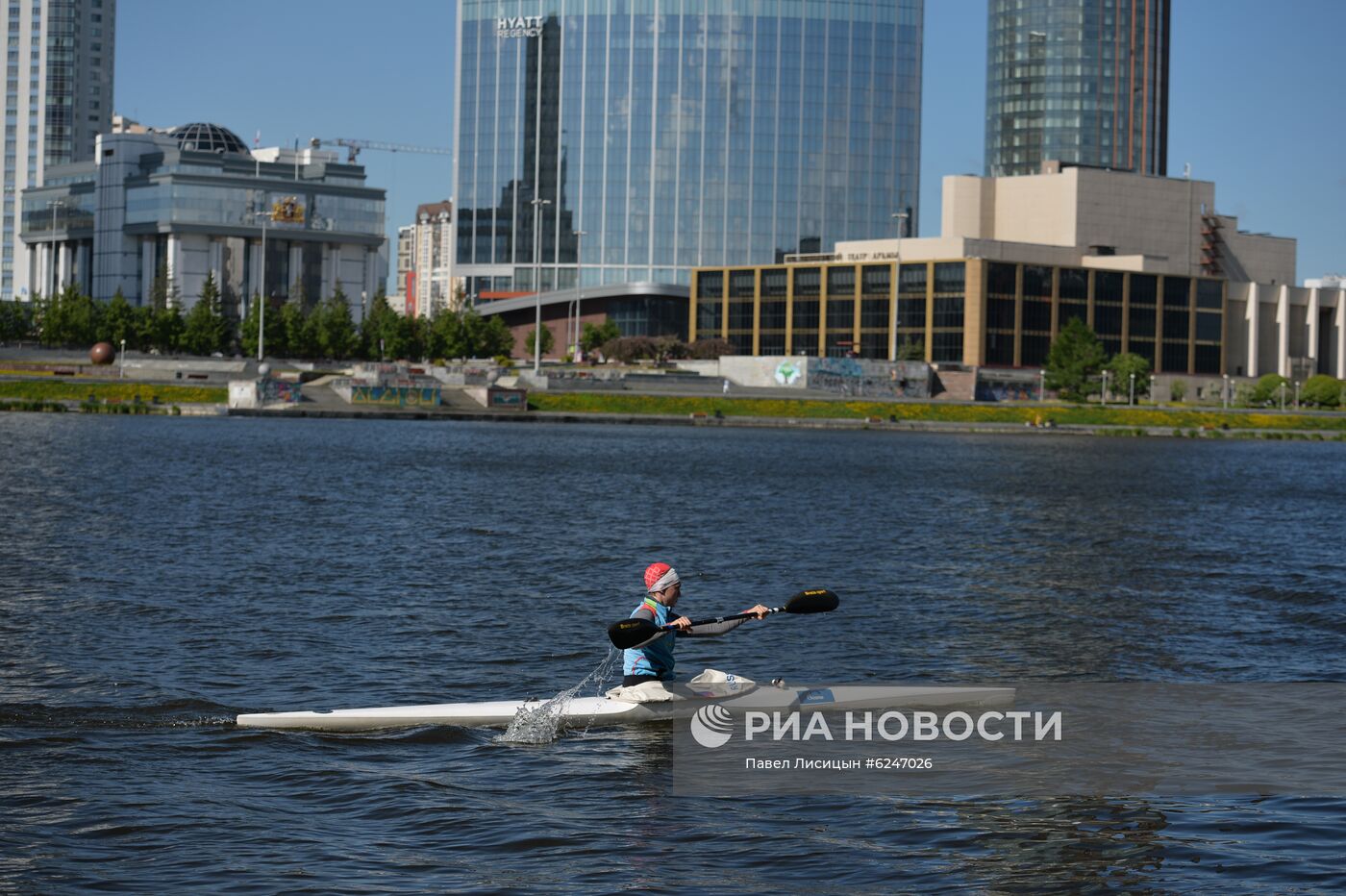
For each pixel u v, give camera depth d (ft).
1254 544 192.95
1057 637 115.03
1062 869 59.67
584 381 629.92
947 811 67.15
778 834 63.82
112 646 102.73
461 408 575.79
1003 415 631.15
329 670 96.63
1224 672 100.94
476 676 95.96
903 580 149.38
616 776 72.23
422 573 144.36
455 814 65.98
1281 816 66.69
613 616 120.67
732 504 237.04
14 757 74.43
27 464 276.00
